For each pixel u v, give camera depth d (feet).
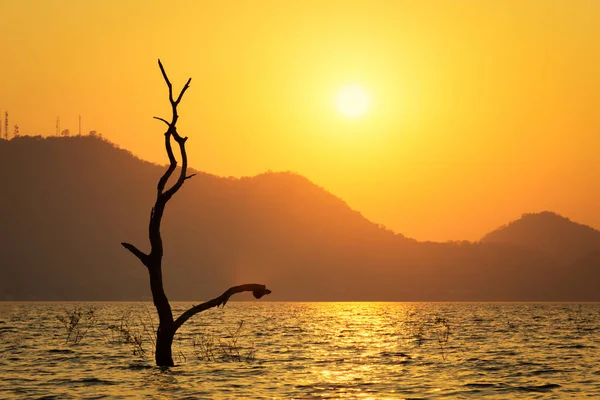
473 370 159.02
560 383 139.23
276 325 366.02
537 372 155.74
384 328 346.13
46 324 352.49
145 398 120.06
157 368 156.46
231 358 181.16
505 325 375.45
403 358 184.44
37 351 193.67
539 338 263.29
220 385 134.21
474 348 216.33
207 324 355.77
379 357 187.01
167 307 153.89
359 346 224.33
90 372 150.61
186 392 126.11
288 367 162.40
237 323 373.61
